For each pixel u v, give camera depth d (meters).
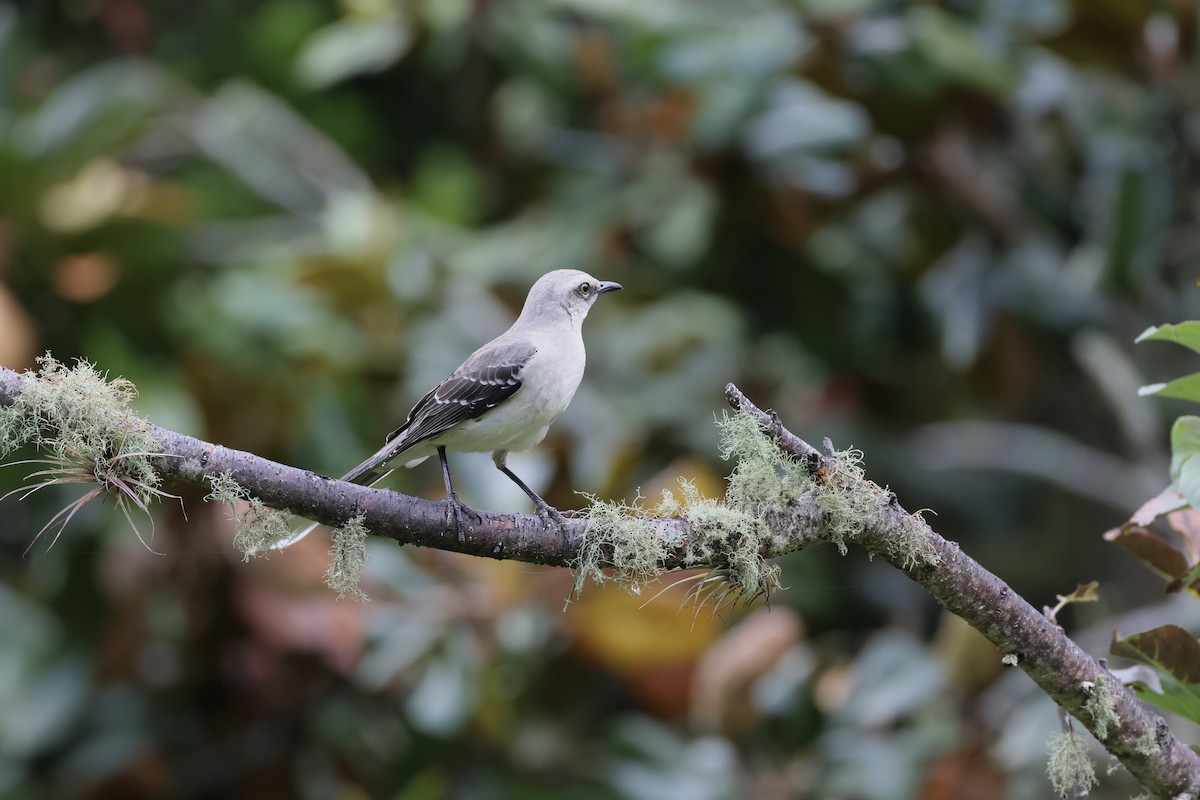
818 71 11.95
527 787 10.08
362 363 11.95
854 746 9.86
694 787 9.70
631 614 9.79
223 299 11.52
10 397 5.20
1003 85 11.52
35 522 11.02
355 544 5.64
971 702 10.18
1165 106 11.52
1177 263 12.95
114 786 10.30
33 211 11.58
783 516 5.54
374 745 10.60
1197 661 5.30
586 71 13.38
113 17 14.43
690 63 12.53
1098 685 5.34
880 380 13.35
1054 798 9.92
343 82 15.86
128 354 11.82
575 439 11.43
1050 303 12.19
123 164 14.15
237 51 16.08
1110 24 11.30
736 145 12.27
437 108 15.88
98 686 10.54
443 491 10.40
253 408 11.13
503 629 9.70
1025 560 14.99
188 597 10.31
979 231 12.47
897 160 12.45
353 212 12.33
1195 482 4.94
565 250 13.07
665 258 13.16
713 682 9.90
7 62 12.66
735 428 5.57
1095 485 13.83
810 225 12.65
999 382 12.80
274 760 10.54
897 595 12.97
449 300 12.70
